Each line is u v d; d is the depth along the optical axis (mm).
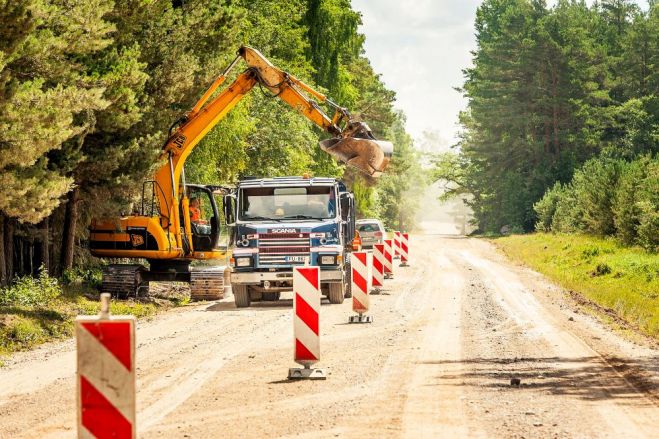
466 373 14906
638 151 102938
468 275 40938
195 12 32344
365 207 97750
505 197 111750
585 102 113750
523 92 116562
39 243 31266
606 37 129000
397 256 56469
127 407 7668
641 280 35062
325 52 75750
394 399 12641
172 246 30406
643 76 116812
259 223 28125
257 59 30359
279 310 26969
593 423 10953
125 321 7672
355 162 28859
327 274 27844
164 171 30828
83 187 29391
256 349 18328
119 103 26016
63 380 15000
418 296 30531
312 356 14820
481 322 22953
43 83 23391
